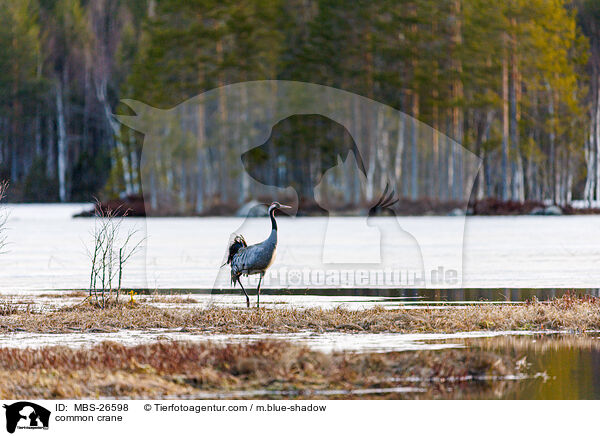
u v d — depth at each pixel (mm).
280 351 11383
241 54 67562
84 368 11070
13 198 85688
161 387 10359
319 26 67062
